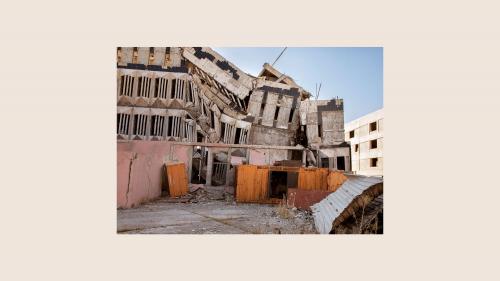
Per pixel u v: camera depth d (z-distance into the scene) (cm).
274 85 2420
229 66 2317
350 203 741
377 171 3191
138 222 888
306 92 2555
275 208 1193
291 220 968
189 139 1973
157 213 1049
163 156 1591
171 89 1998
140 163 1244
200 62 2230
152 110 1953
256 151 2031
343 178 1339
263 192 1454
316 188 1495
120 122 1925
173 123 1944
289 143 2388
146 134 1930
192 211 1121
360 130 3591
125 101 1944
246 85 2348
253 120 2339
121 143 1567
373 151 3288
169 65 2067
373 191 739
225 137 2270
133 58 2022
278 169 1491
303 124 2391
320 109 2406
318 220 886
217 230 820
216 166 1959
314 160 2252
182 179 1534
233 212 1119
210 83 2325
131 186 1157
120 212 1040
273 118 2380
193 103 2033
